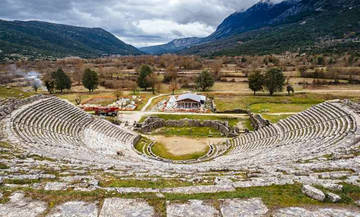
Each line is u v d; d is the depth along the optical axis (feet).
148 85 303.48
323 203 31.96
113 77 394.11
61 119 122.52
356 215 28.96
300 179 40.81
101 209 30.42
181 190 36.94
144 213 29.76
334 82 297.74
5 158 55.11
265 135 130.21
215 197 34.01
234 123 171.42
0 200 31.60
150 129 163.43
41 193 34.12
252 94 259.39
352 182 38.60
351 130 87.51
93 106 213.46
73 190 35.65
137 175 49.90
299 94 243.40
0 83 337.31
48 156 61.67
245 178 44.93
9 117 100.32
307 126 117.08
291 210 30.30
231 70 453.17
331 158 58.23
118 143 124.88
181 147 132.26
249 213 29.73
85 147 98.58
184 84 338.75
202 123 170.81
